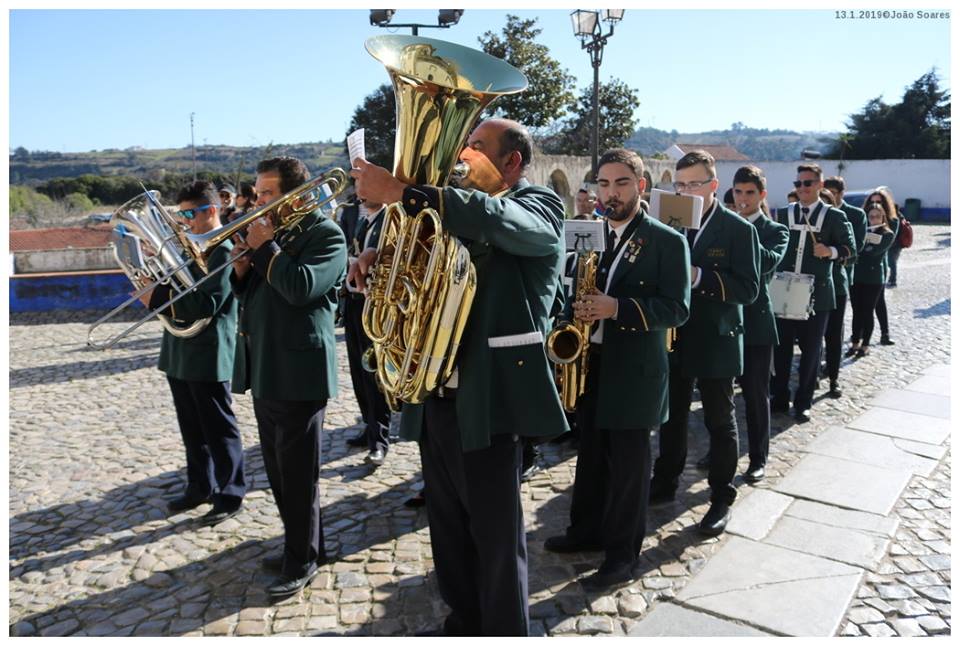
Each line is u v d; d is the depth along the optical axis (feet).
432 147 7.22
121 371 26.37
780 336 18.86
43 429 19.66
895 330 30.68
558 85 74.95
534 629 9.95
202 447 14.19
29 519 13.93
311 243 10.62
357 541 12.71
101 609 10.74
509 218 7.33
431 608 10.57
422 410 8.72
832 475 15.03
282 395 10.65
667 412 11.03
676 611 10.29
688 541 12.34
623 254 11.02
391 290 7.68
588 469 11.78
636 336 10.71
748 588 10.82
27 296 40.98
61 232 71.87
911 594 10.63
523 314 8.04
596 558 11.84
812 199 19.34
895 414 19.11
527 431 7.98
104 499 14.82
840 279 20.52
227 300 13.48
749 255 12.41
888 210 25.57
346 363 27.09
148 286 10.84
